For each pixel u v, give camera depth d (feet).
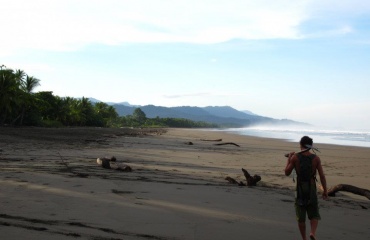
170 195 26.53
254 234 18.13
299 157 17.42
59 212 19.34
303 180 17.19
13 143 73.00
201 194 27.81
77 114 287.28
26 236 15.10
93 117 331.36
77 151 62.75
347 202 29.01
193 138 155.53
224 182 35.63
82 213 19.45
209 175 40.52
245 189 31.99
